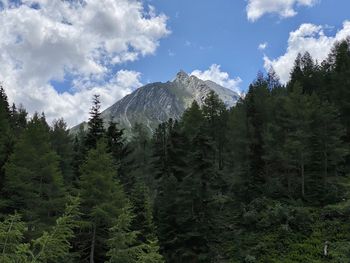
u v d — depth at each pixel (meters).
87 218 25.75
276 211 41.34
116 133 36.84
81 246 25.41
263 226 40.94
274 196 48.12
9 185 26.45
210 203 32.25
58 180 27.22
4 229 11.10
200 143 34.59
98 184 25.78
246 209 45.22
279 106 61.38
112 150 35.62
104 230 25.83
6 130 35.47
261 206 44.97
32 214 24.42
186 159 35.69
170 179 34.09
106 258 27.05
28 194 25.98
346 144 54.16
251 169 50.94
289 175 50.72
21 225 11.16
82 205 25.64
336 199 44.09
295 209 41.97
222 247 37.09
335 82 65.69
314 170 50.91
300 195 47.94
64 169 42.12
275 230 39.94
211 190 33.03
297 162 50.03
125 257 16.69
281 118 53.44
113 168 30.06
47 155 27.34
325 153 48.94
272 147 51.91
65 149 55.78
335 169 51.41
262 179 51.41
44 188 26.89
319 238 37.06
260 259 35.00
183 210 31.94
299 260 33.47
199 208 31.78
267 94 68.69
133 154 63.25
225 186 50.47
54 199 25.78
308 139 49.84
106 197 25.59
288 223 40.34
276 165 53.28
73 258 22.61
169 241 31.05
